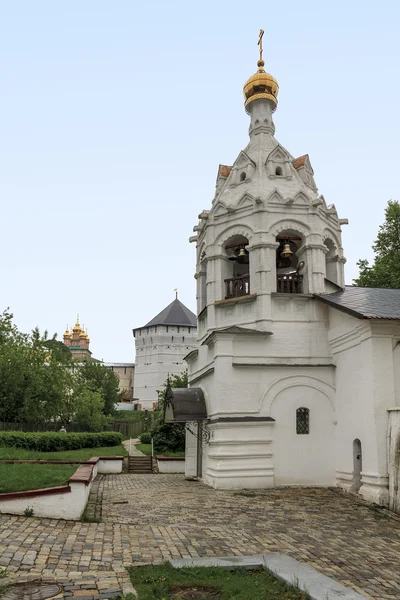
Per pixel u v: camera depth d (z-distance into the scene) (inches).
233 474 717.9
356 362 699.4
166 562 331.9
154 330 3725.4
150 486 764.0
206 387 840.9
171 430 1414.9
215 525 462.6
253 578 304.3
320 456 744.3
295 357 778.8
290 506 575.2
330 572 335.0
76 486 473.1
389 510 569.6
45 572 308.5
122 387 4360.2
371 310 660.7
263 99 962.1
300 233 834.2
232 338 769.6
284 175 879.1
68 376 1761.8
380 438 623.8
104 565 326.3
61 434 1239.5
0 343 1681.8
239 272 930.7
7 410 1508.4
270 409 753.0
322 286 820.0
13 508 458.0
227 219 860.0
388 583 316.5
